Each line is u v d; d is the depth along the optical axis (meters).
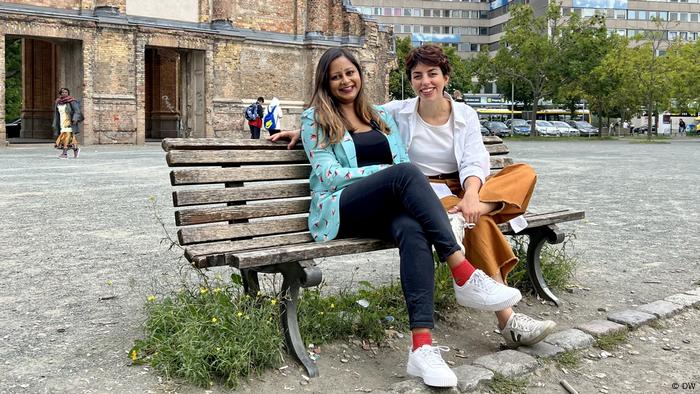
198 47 35.38
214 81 36.34
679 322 5.12
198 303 4.23
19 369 3.91
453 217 4.27
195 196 4.19
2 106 29.61
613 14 126.56
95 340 4.43
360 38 41.91
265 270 4.07
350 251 4.04
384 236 4.23
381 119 4.77
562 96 57.94
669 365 4.33
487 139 6.11
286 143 4.83
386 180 4.08
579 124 71.38
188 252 3.98
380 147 4.66
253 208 4.43
